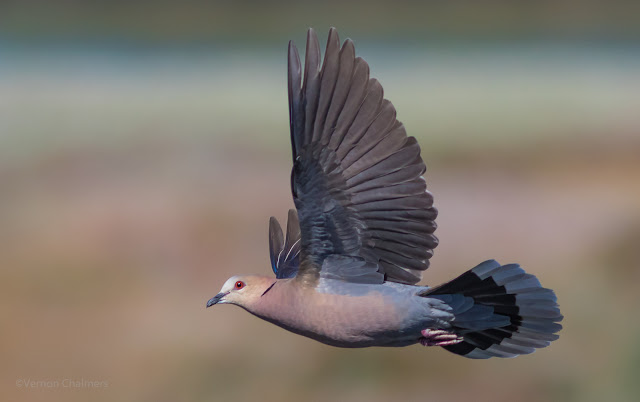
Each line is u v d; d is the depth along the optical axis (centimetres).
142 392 1402
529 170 2364
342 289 694
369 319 689
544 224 1928
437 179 2305
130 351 1483
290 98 619
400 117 3191
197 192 2150
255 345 1471
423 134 2855
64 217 2000
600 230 1870
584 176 2319
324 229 677
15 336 1533
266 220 1961
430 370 1400
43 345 1508
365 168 639
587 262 1708
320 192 655
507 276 665
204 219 1944
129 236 1881
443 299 683
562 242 1830
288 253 814
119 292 1669
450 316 687
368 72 622
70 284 1711
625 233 1831
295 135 623
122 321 1567
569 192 2156
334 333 700
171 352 1474
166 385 1404
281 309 706
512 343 694
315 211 667
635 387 1334
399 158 635
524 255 1775
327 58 621
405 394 1366
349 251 686
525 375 1377
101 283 1700
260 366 1427
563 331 1457
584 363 1388
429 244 665
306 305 696
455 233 1900
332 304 691
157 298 1647
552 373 1379
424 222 656
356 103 624
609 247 1767
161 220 1955
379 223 666
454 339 695
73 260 1775
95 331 1528
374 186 646
